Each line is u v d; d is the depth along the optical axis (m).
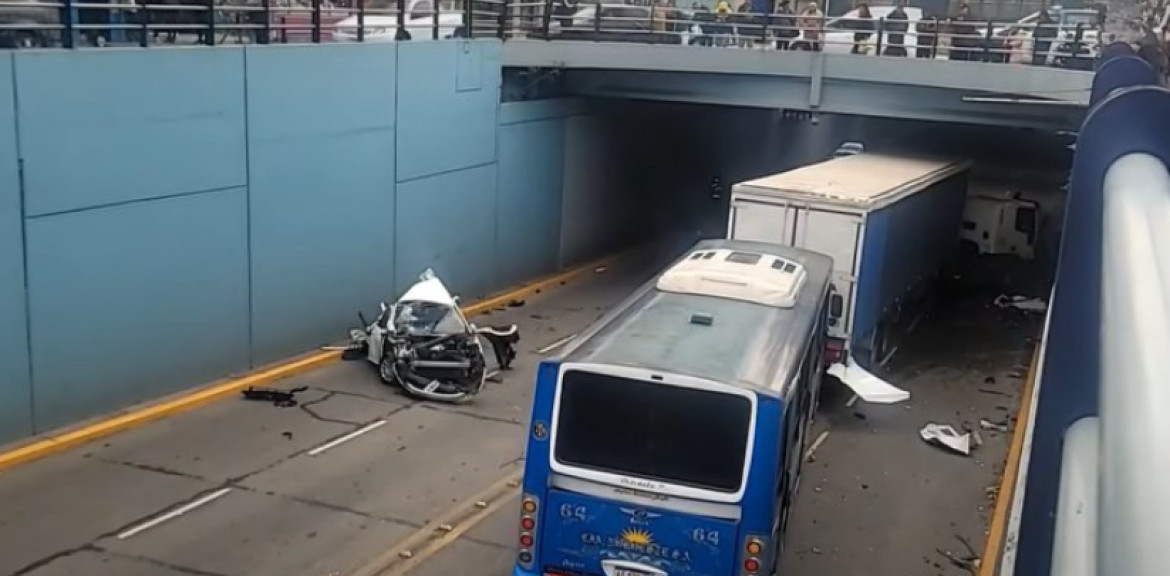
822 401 19.56
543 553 9.98
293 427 16.70
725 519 9.54
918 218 22.92
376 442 16.27
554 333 23.70
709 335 10.95
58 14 16.39
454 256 25.19
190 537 12.60
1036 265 30.50
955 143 31.27
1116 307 2.97
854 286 18.38
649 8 27.69
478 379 18.91
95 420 16.17
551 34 27.86
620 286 28.84
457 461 15.66
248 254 19.03
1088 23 25.62
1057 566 3.44
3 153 14.48
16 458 14.49
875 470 16.28
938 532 14.11
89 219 15.87
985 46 24.30
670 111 35.72
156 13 18.44
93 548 12.16
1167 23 22.38
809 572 12.70
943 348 23.86
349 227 21.55
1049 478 5.79
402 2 23.14
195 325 18.06
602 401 9.73
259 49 18.72
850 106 25.83
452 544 12.84
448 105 24.23
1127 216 3.85
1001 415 19.27
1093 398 4.97
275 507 13.63
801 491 15.21
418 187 23.53
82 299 15.90
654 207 35.78
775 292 12.59
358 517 13.47
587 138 30.78
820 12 27.89
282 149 19.53
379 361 19.58
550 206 29.33
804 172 21.67
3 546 12.05
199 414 17.02
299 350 20.56
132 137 16.44
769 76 26.42
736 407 9.47
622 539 9.77
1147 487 1.99
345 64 20.86
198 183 17.78
